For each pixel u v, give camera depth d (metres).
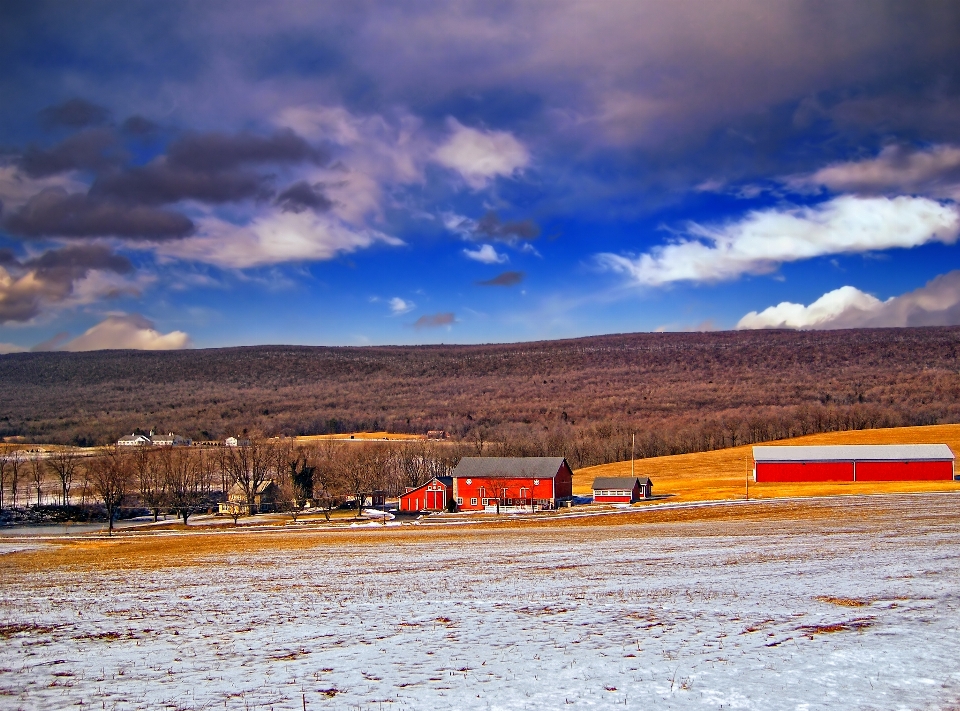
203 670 23.39
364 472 139.25
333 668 23.06
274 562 54.31
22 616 34.31
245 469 137.50
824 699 18.81
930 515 70.88
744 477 132.00
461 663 23.11
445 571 45.97
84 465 155.75
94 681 22.53
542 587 38.16
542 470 108.12
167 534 87.69
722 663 22.16
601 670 21.80
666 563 46.09
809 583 36.12
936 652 22.72
